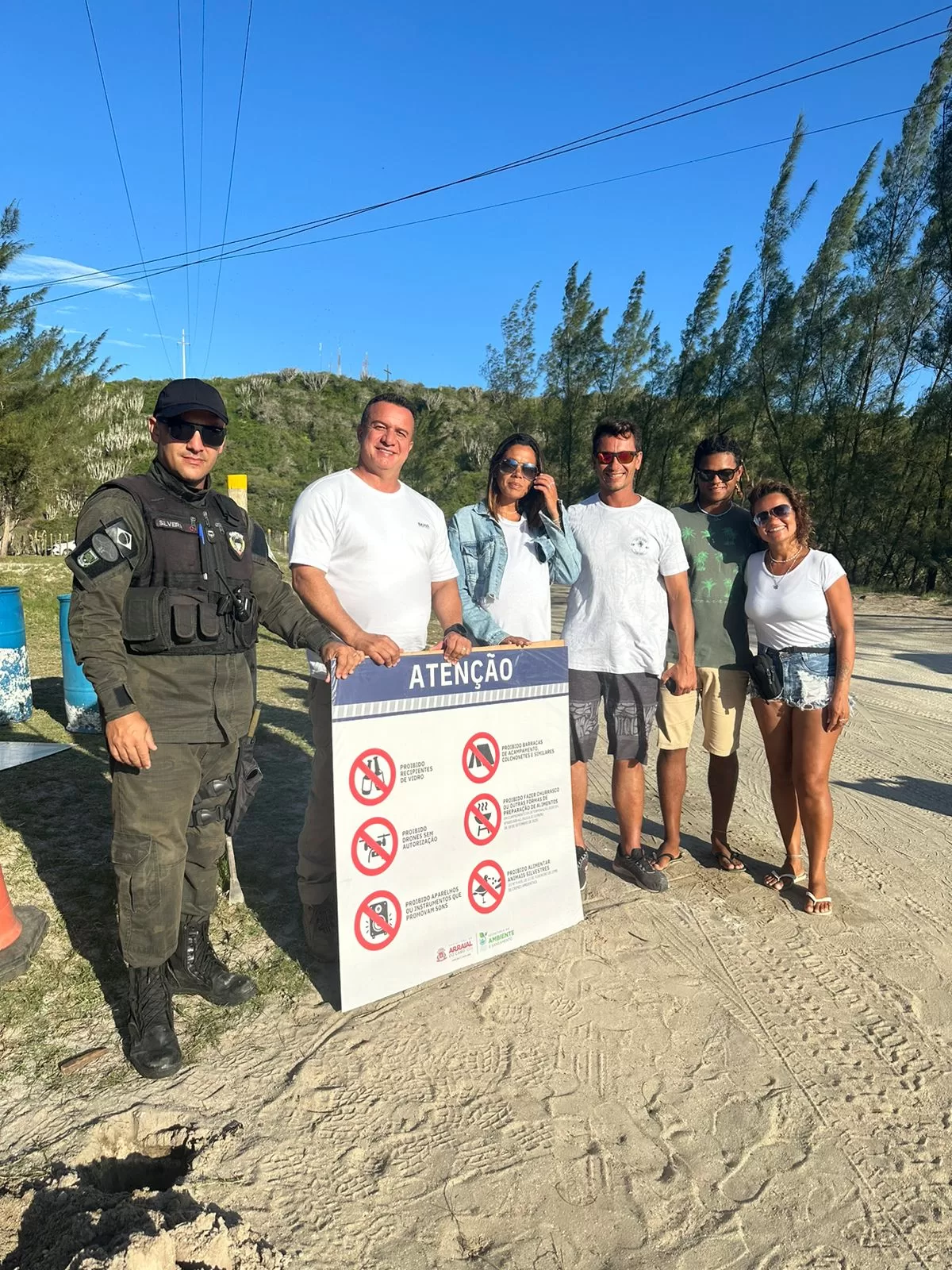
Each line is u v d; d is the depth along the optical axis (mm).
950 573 22812
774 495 3732
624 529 3861
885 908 4016
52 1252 1967
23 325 18875
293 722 7117
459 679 3246
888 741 7332
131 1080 2639
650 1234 2133
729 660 4180
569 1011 3072
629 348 31422
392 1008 3051
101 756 6004
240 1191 2201
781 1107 2613
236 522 2824
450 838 3244
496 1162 2346
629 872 4250
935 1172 2375
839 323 26047
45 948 3348
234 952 3416
